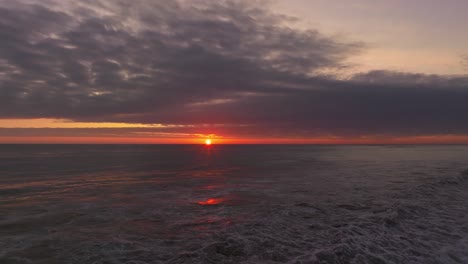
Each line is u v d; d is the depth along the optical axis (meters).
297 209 10.65
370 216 9.58
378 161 39.56
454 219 9.51
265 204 11.61
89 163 36.44
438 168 27.53
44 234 7.87
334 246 6.77
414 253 6.62
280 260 6.07
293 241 7.21
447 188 15.47
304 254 6.37
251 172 25.00
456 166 29.91
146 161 40.97
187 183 18.08
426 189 14.80
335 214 9.89
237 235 7.66
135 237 7.61
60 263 5.99
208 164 35.22
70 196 13.62
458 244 7.25
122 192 14.70
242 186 16.64
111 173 24.36
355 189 15.25
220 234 7.77
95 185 17.25
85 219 9.45
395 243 7.20
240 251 6.57
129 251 6.62
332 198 12.77
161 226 8.62
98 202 12.17
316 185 16.86
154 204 11.73
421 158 46.25
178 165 33.41
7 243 7.14
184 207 11.16
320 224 8.66
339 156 56.28
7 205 11.59
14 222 9.05
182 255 6.35
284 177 21.08
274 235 7.67
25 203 11.98
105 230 8.25
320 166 31.33
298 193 14.15
